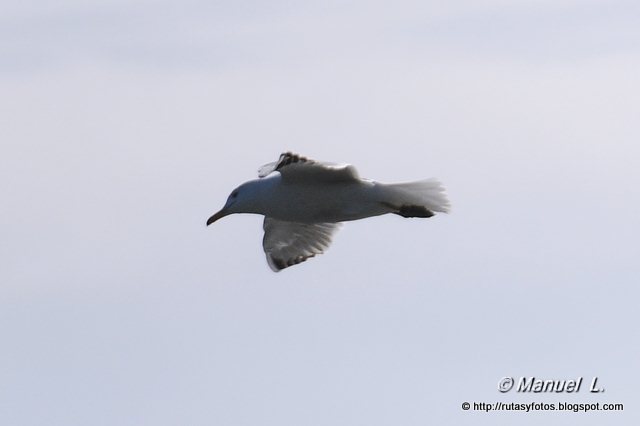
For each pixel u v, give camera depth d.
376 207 17.33
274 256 19.52
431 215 17.27
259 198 17.56
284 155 16.70
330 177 17.03
